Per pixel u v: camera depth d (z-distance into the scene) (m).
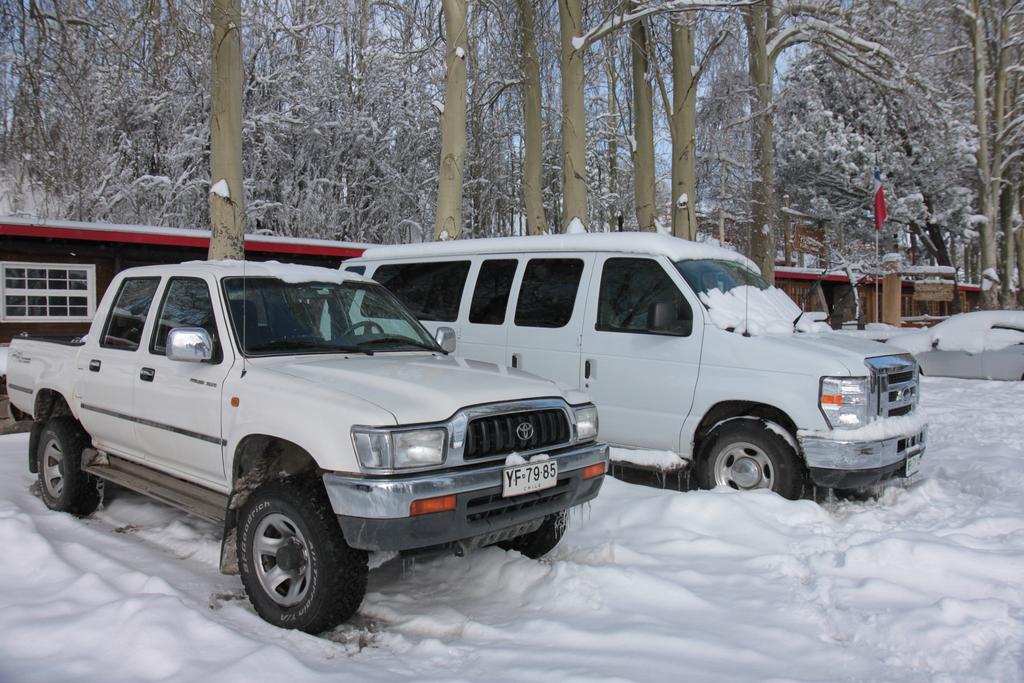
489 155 23.50
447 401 3.75
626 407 6.46
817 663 3.39
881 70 17.20
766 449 5.77
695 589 4.24
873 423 5.67
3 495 5.91
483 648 3.50
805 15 16.25
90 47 10.84
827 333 6.71
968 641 3.51
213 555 4.80
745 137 19.03
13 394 6.38
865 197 32.03
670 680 3.15
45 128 10.83
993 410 10.89
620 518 5.45
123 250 14.93
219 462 4.24
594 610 3.93
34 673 3.11
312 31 24.61
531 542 4.71
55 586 4.05
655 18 14.05
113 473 5.18
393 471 3.48
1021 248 31.31
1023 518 5.33
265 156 24.55
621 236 6.81
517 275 7.32
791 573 4.50
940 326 15.30
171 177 22.44
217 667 3.17
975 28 21.75
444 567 4.61
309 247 16.25
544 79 15.76
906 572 4.39
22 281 14.25
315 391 3.82
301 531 3.64
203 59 10.91
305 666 3.21
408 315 5.47
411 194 26.55
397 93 26.72
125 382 4.99
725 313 6.16
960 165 27.47
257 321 4.55
